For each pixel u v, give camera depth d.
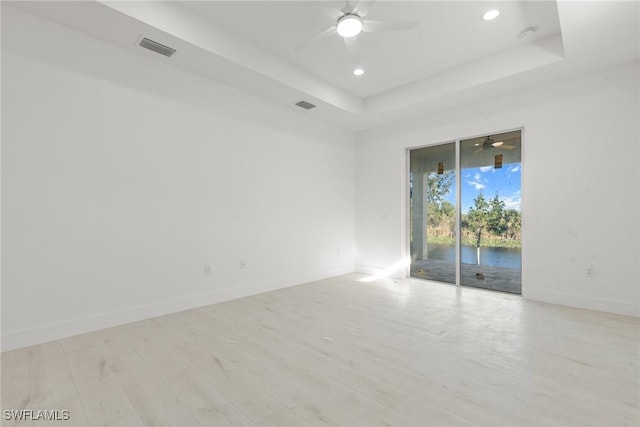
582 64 3.29
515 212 4.14
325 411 1.68
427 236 5.07
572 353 2.37
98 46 2.89
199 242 3.62
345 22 2.48
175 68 3.42
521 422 1.58
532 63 3.39
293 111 4.73
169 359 2.28
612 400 1.77
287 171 4.64
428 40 3.39
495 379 2.00
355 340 2.63
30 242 2.53
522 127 3.99
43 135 2.60
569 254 3.60
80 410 1.70
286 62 3.86
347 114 4.89
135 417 1.64
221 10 2.94
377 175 5.55
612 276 3.34
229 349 2.45
